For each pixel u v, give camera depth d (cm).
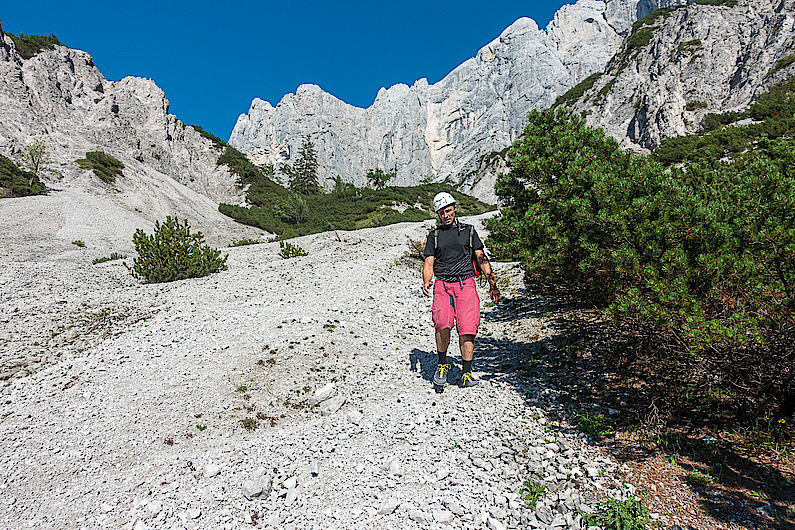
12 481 336
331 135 14950
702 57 6369
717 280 295
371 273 1209
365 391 489
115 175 4553
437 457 345
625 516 251
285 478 329
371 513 283
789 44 5744
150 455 371
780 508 248
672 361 354
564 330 621
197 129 7531
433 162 14950
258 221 4709
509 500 285
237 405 458
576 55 13662
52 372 545
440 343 466
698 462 304
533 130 550
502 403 436
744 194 303
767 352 301
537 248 438
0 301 840
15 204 3003
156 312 825
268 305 866
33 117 4728
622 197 348
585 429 367
